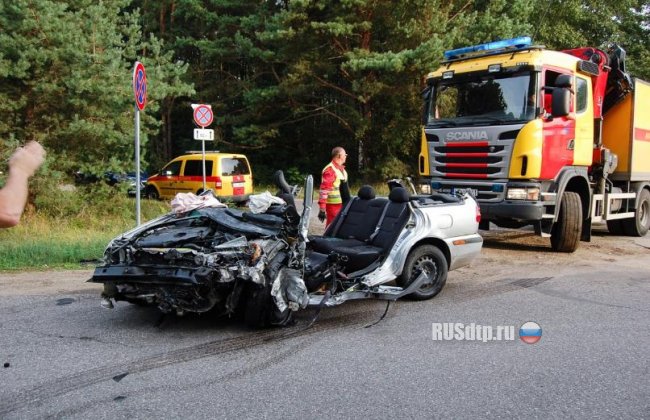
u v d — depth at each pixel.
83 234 11.26
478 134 9.93
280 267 5.56
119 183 13.83
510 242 11.98
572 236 10.34
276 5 27.00
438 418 3.80
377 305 6.78
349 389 4.27
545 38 28.53
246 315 5.57
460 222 7.35
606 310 6.62
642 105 12.28
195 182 19.12
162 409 3.89
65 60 11.94
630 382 4.46
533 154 9.42
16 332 5.52
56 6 11.62
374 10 22.27
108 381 4.36
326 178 8.98
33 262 8.80
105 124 12.66
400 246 6.73
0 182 10.79
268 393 4.18
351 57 21.95
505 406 4.00
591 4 31.45
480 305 6.82
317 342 5.37
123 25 14.03
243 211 6.18
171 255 5.16
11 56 11.69
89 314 6.15
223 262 5.20
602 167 11.19
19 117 12.30
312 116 27.92
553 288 7.75
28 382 4.32
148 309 6.36
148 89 12.83
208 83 28.67
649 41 33.41
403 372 4.62
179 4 27.25
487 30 21.72
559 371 4.68
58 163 12.38
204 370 4.61
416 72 21.55
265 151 29.67
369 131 26.20
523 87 9.62
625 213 12.27
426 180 10.94
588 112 10.55
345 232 7.51
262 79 28.91
